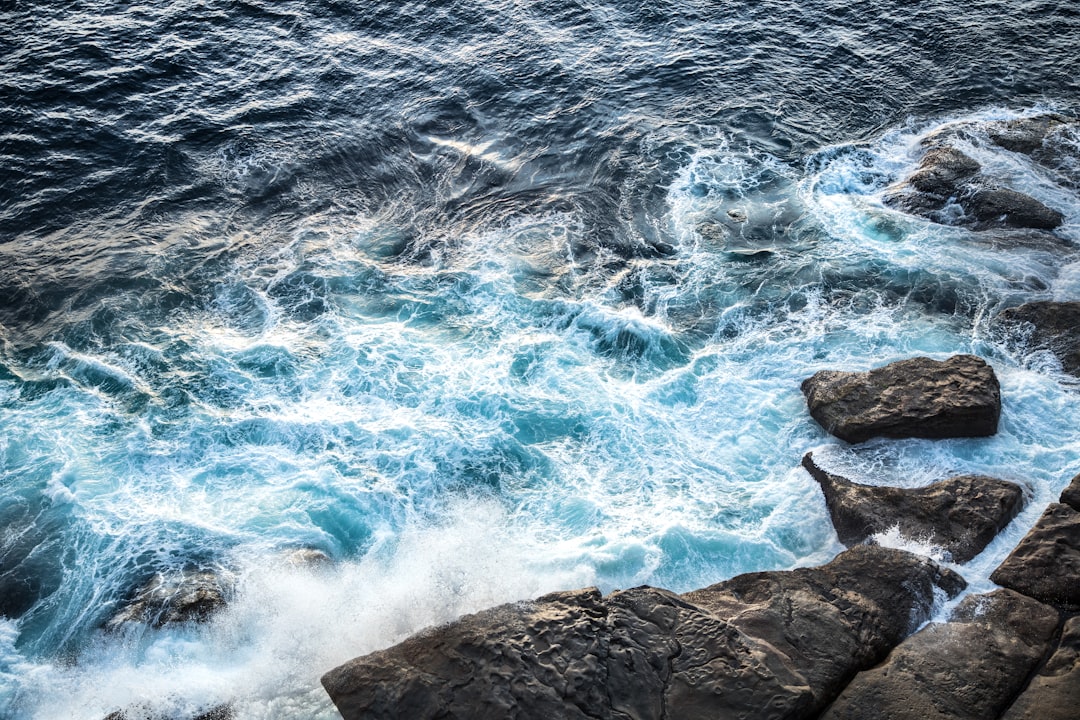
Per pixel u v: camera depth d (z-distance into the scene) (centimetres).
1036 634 1323
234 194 2473
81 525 1620
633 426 1809
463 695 1242
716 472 1719
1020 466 1647
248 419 1825
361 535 1611
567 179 2545
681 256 2259
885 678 1267
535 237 2328
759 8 3256
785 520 1614
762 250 2266
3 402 1859
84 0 3178
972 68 2944
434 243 2325
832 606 1374
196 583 1519
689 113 2778
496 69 2980
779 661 1277
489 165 2609
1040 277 2119
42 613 1481
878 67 2970
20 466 1727
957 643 1315
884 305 2077
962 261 2181
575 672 1264
